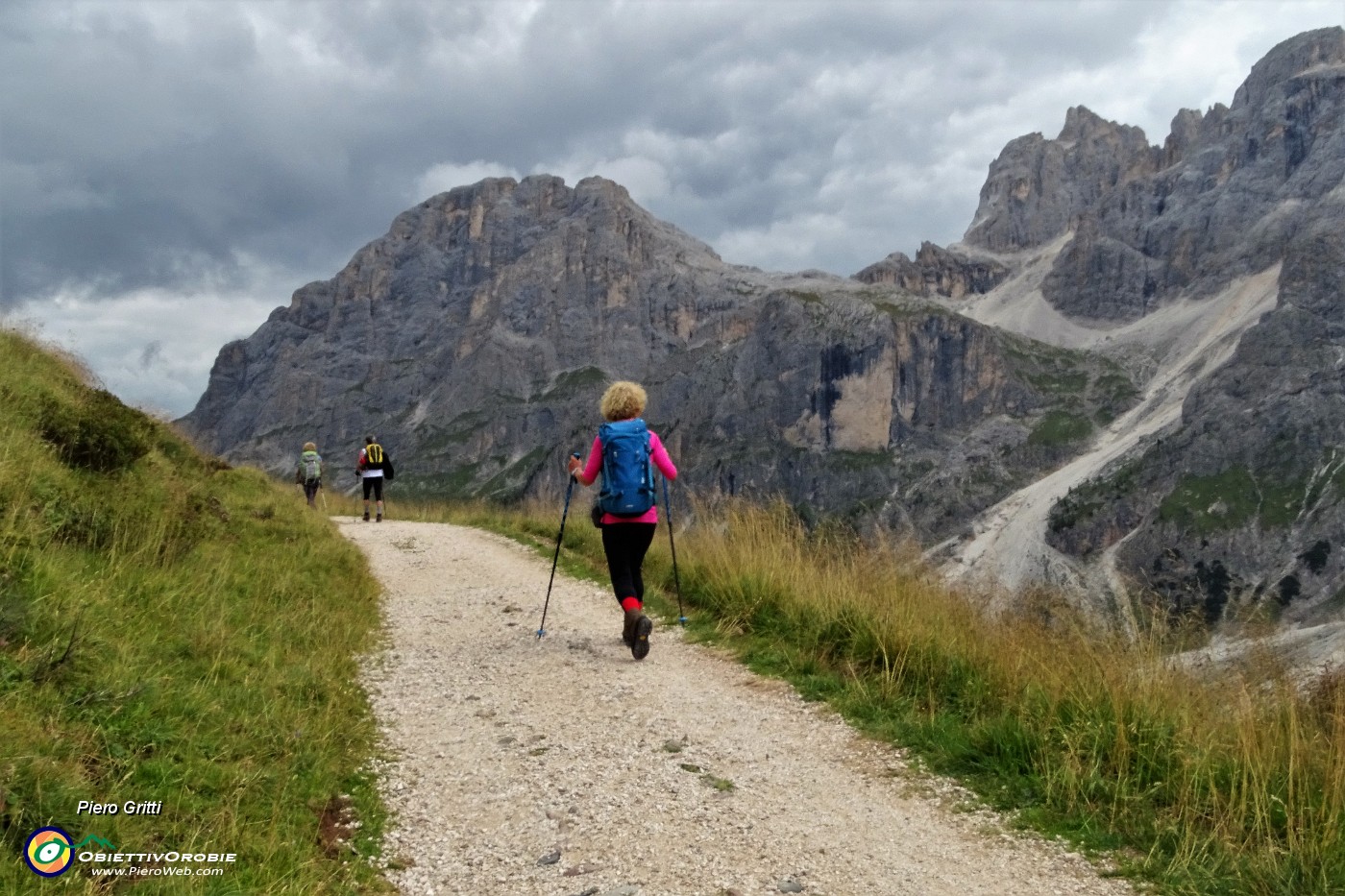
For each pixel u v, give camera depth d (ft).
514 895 14.24
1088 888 14.55
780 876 14.80
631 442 26.96
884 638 26.00
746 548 35.70
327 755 18.93
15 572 20.07
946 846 16.03
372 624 33.45
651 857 15.47
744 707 23.50
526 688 25.31
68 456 32.58
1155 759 18.15
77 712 15.85
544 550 54.19
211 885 12.45
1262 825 15.70
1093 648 21.43
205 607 25.41
